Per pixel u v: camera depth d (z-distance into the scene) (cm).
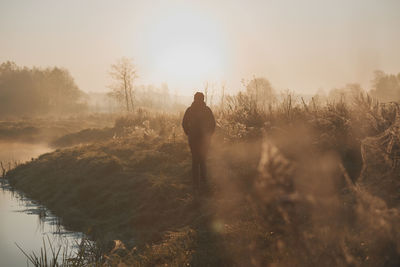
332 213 278
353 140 759
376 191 355
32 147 2344
